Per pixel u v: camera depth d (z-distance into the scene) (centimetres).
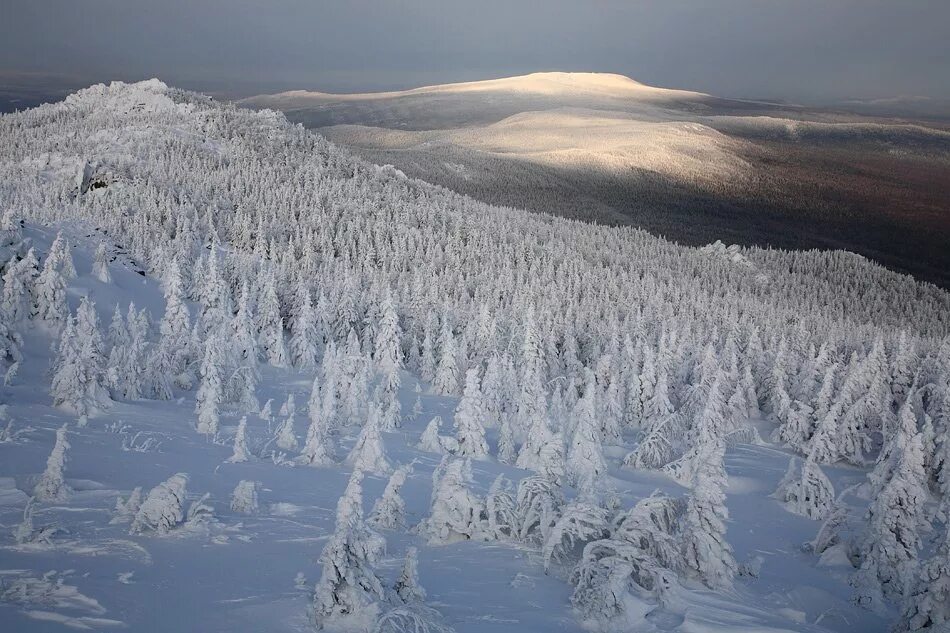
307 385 6669
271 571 1546
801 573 2681
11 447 2464
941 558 1639
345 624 1239
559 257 19450
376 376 7644
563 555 1894
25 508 1764
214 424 3753
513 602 1553
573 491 3131
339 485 2859
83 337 4050
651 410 6344
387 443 4494
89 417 3497
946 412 6106
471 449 4278
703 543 1756
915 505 2367
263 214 17025
